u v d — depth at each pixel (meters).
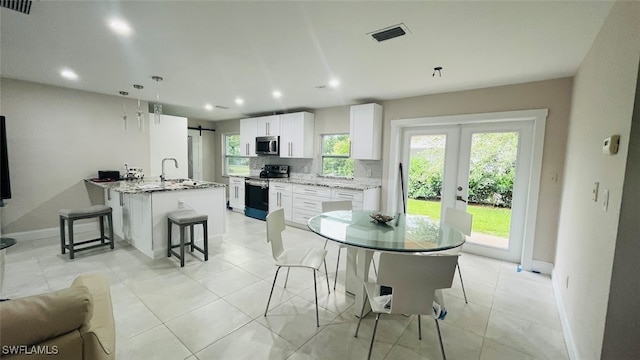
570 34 2.03
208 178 7.69
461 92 3.68
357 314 2.25
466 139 3.83
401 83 3.45
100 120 4.39
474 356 1.83
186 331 2.00
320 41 2.31
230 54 2.64
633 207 1.30
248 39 2.30
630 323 1.34
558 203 3.10
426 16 1.88
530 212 3.26
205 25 2.07
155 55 2.68
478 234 3.80
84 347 1.04
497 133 3.62
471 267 3.36
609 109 1.61
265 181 5.54
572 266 2.17
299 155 5.31
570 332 1.95
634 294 1.32
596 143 1.82
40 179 3.94
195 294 2.52
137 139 4.81
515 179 3.51
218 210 4.02
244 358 1.75
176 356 1.75
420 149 4.24
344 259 3.51
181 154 5.47
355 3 1.75
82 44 2.45
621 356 1.36
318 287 2.72
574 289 2.03
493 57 2.54
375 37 2.21
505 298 2.62
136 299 2.41
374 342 1.93
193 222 3.17
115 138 4.56
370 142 4.32
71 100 4.12
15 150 3.73
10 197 3.52
